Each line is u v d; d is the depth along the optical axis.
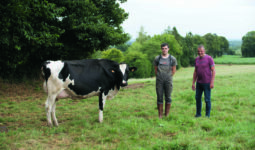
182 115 5.93
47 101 5.15
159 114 5.83
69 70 5.17
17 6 7.32
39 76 13.55
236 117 5.56
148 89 11.16
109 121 5.53
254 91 9.18
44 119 5.92
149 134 4.43
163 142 3.88
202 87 5.79
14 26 8.04
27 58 12.30
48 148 3.84
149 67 57.28
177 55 68.12
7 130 4.79
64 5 11.12
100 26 11.73
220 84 11.98
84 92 5.43
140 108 7.07
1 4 7.43
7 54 9.77
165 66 5.70
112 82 5.86
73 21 10.98
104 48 13.45
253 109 6.38
